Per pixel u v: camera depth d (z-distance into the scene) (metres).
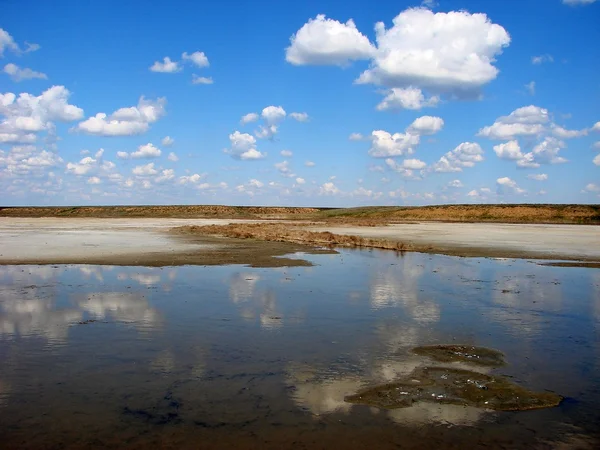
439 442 6.65
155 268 22.41
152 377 8.97
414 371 9.32
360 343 11.12
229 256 27.41
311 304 15.12
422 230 59.47
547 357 10.30
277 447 6.50
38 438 6.71
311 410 7.60
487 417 7.41
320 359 9.99
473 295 16.94
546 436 6.85
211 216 127.69
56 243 34.41
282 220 100.00
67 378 8.90
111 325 12.45
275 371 9.30
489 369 9.52
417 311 14.38
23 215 131.25
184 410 7.60
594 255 30.44
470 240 42.22
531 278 21.03
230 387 8.51
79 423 7.15
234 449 6.45
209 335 11.67
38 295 16.00
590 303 15.87
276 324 12.71
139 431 6.93
